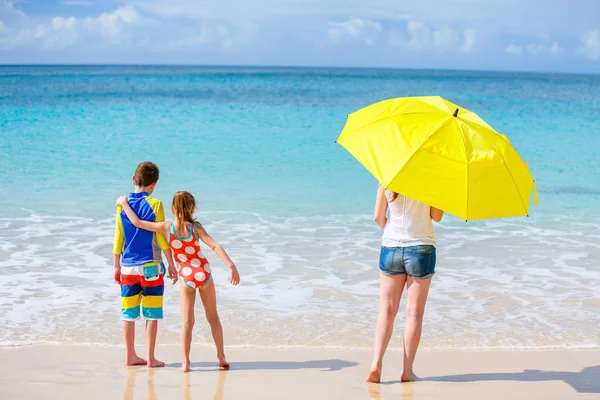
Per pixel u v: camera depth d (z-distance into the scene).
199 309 6.48
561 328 6.12
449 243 9.27
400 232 4.73
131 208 5.03
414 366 5.20
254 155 17.53
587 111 35.75
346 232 9.68
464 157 4.24
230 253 8.45
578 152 19.42
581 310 6.62
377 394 4.59
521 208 4.27
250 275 7.55
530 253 8.75
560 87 71.94
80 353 5.30
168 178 13.77
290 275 7.59
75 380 4.72
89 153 16.97
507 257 8.55
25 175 13.66
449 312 6.51
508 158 4.39
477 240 9.45
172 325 6.04
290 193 12.55
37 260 7.92
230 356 5.33
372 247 8.89
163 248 5.01
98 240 8.88
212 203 11.50
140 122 25.39
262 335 5.81
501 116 32.44
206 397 4.46
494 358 5.40
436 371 5.10
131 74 107.25
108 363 5.10
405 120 4.48
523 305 6.74
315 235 9.47
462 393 4.64
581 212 11.46
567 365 5.26
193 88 59.25
